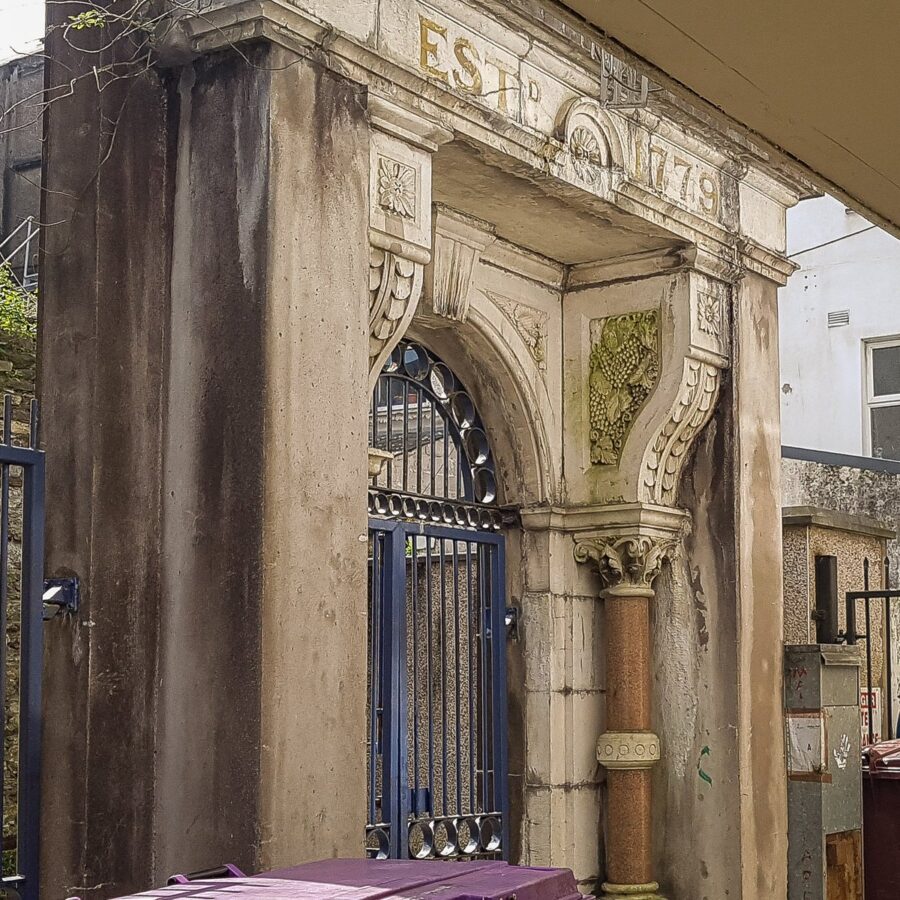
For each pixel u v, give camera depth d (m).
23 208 10.95
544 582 8.01
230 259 5.34
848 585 9.73
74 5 5.71
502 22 6.42
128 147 5.51
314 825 5.18
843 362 16.95
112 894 5.12
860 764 8.51
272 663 5.07
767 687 8.11
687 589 8.13
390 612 6.93
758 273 8.40
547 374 8.12
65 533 5.29
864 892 8.46
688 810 7.97
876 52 2.78
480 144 6.31
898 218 3.73
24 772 4.99
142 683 5.32
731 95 2.99
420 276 6.09
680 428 7.99
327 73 5.57
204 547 5.27
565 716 8.00
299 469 5.28
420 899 3.44
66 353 5.41
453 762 8.34
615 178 7.16
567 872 3.92
